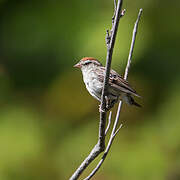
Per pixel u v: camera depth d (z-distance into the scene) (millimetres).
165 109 13961
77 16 14172
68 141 14242
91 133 14148
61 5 14453
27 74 14742
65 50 14070
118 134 13844
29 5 14719
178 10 14445
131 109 14266
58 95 14852
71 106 14844
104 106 7020
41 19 14445
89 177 7289
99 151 7328
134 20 13844
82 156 13773
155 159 13094
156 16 14344
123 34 13414
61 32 14156
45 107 14852
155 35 14312
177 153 13312
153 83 14367
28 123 14203
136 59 13750
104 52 13234
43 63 14500
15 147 13500
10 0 14844
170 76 14312
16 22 14578
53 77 14633
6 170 13148
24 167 13352
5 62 14719
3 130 13859
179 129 13492
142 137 13758
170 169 13086
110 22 13734
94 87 8977
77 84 14789
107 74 6781
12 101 14664
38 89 14844
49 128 14586
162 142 13523
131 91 8516
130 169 12953
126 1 14078
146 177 12836
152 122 14016
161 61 14320
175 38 14398
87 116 14789
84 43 13625
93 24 13867
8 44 14633
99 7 14172
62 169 13750
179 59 14320
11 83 14820
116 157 13219
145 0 14156
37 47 14414
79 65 9281
